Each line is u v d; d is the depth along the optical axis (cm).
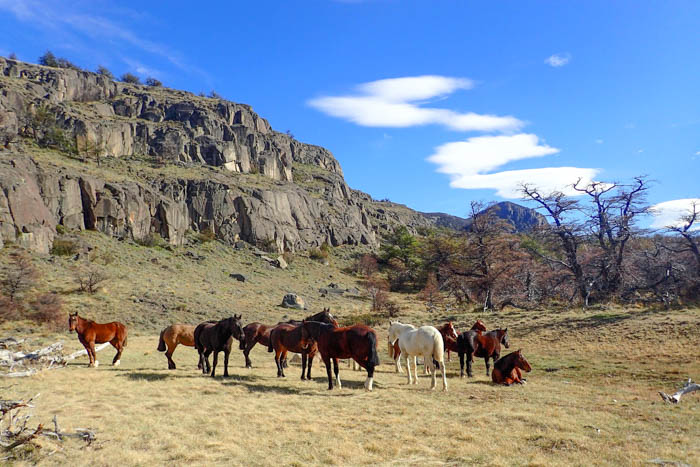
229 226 9250
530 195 4753
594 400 1168
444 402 1154
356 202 16638
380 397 1216
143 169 9675
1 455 734
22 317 3228
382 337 3009
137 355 2092
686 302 3641
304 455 765
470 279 4944
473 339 1628
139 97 13712
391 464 728
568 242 4594
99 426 902
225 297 5303
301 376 1552
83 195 6631
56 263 4856
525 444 810
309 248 10938
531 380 1526
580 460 719
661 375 1489
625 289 4291
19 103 9219
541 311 3584
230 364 1919
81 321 1684
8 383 1281
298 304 5428
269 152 13875
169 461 738
